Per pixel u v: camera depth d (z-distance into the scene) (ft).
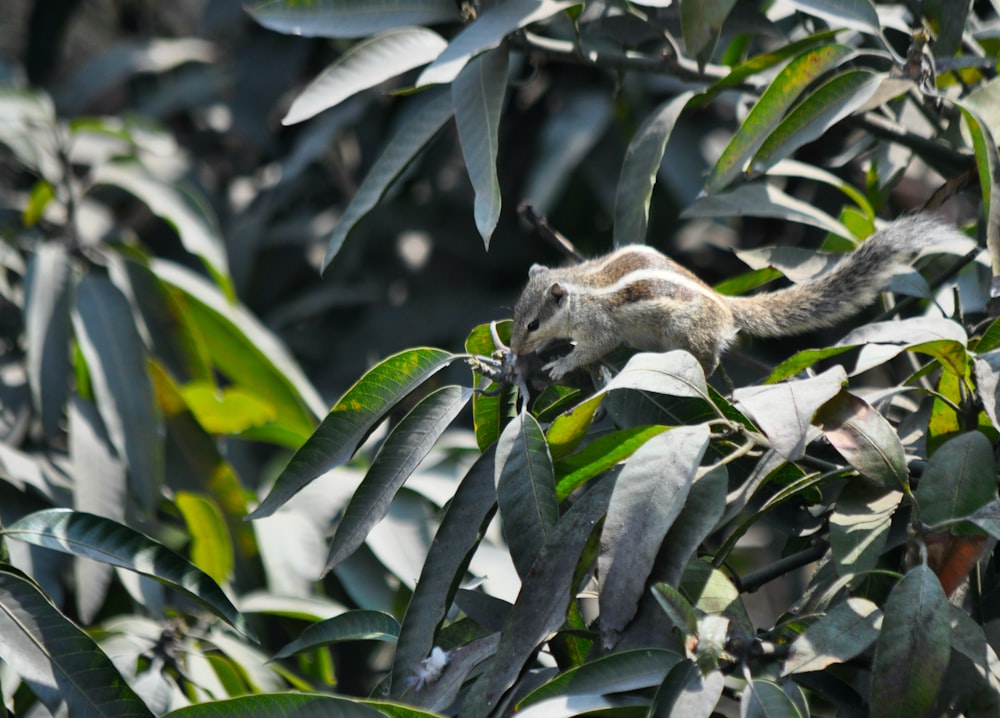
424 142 24.99
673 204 49.57
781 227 47.80
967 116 22.88
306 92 24.75
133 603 36.55
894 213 40.50
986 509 17.61
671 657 16.87
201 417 40.42
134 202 57.82
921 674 16.24
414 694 19.71
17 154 42.93
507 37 24.30
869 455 18.19
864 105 24.88
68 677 19.95
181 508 34.32
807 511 21.67
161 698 26.53
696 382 18.34
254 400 39.88
